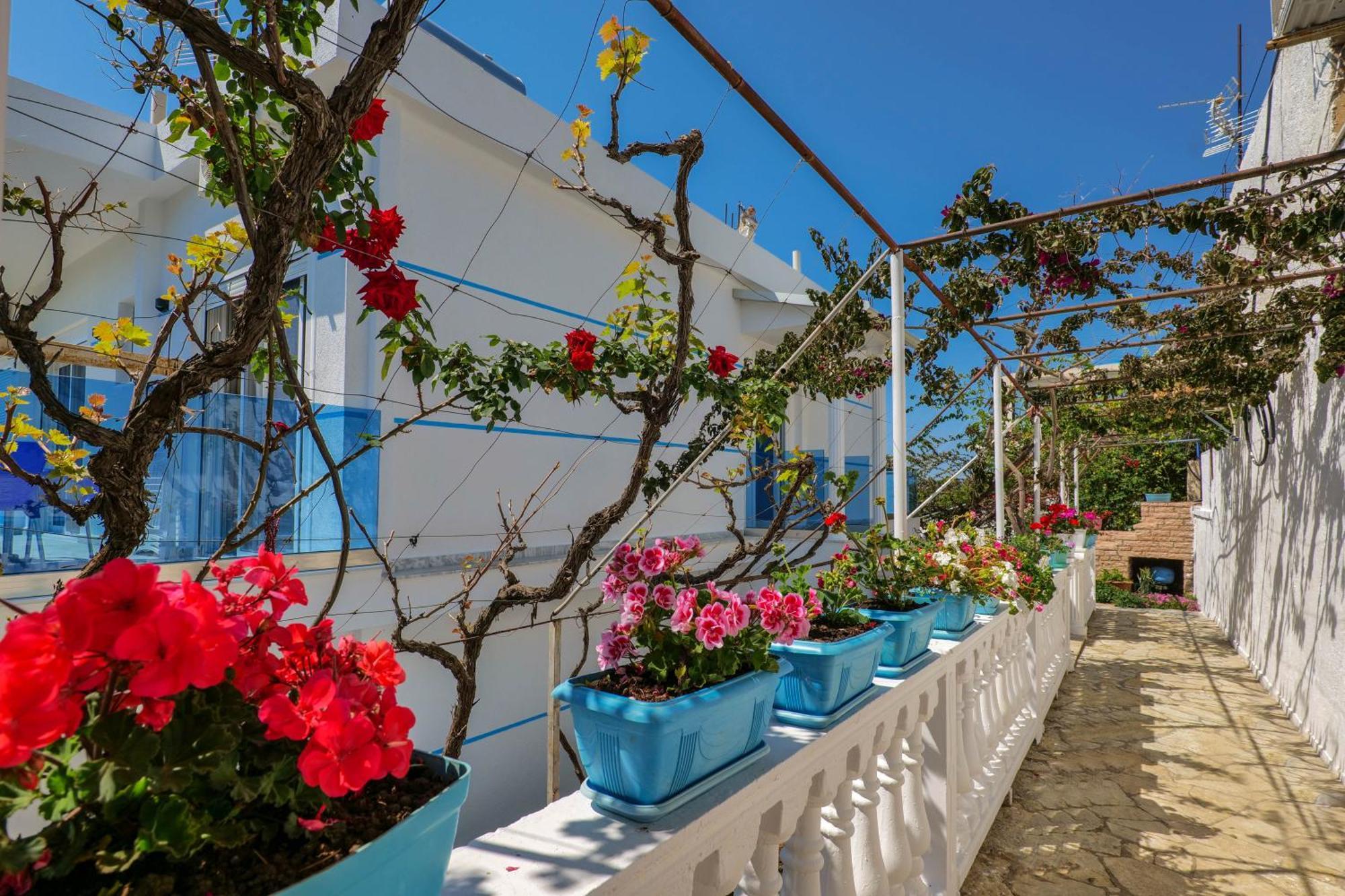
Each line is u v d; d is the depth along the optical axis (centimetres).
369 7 400
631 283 296
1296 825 356
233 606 77
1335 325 436
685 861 120
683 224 218
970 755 310
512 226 518
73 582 59
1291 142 495
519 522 304
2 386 231
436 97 445
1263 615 679
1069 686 652
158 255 556
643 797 120
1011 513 728
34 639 54
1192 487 1467
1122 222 373
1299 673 533
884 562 264
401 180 438
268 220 104
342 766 65
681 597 136
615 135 198
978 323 473
